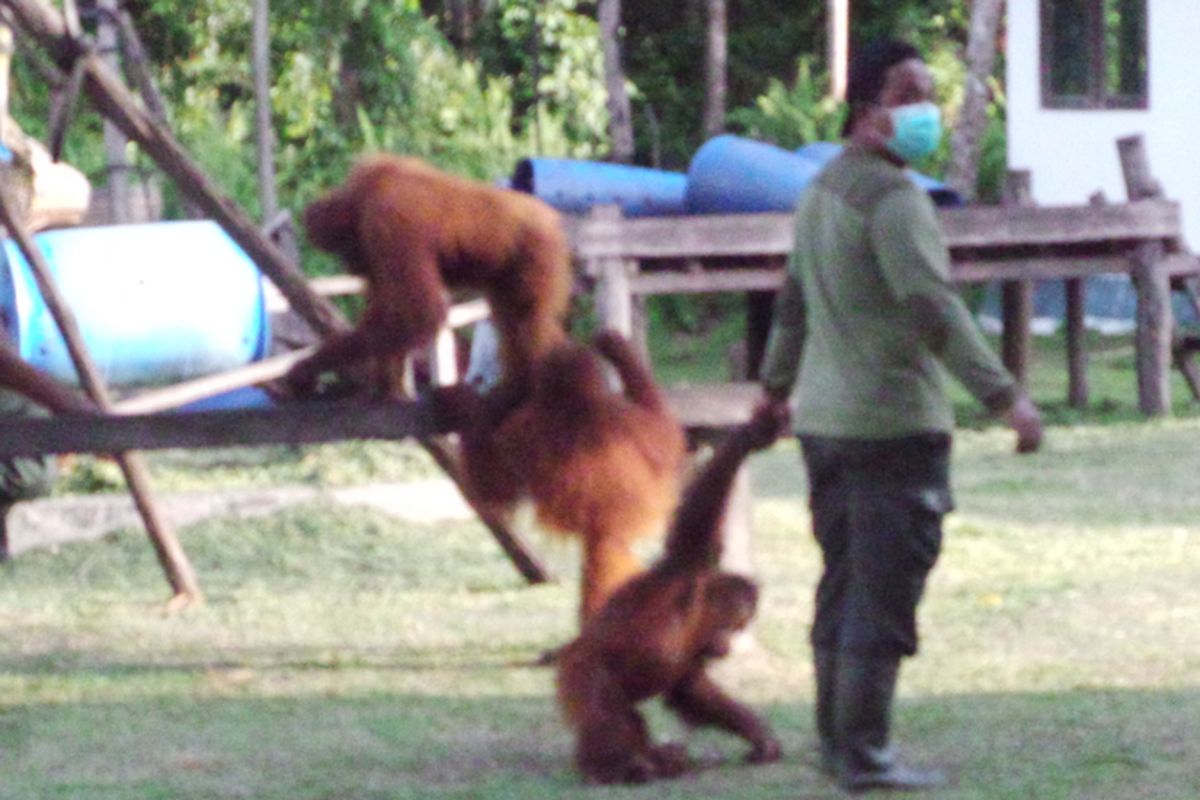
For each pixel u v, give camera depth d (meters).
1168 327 21.28
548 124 34.78
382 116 33.69
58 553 14.96
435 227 9.27
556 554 14.81
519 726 9.37
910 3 40.47
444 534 15.44
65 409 9.52
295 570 14.36
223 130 31.97
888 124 7.54
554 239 9.71
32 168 15.05
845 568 7.93
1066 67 30.27
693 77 40.59
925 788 7.88
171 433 8.98
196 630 12.18
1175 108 29.44
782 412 8.20
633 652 8.17
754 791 7.98
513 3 37.00
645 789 8.05
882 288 7.51
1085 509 15.74
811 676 10.40
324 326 11.91
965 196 29.92
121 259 18.22
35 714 9.83
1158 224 20.95
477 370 19.41
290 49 32.81
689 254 19.70
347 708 9.84
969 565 13.59
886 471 7.59
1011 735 8.80
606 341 9.99
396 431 9.31
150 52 32.69
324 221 9.46
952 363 7.31
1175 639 10.85
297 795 8.07
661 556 8.55
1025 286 22.55
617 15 32.41
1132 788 7.84
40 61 11.92
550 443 9.48
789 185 20.45
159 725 9.54
